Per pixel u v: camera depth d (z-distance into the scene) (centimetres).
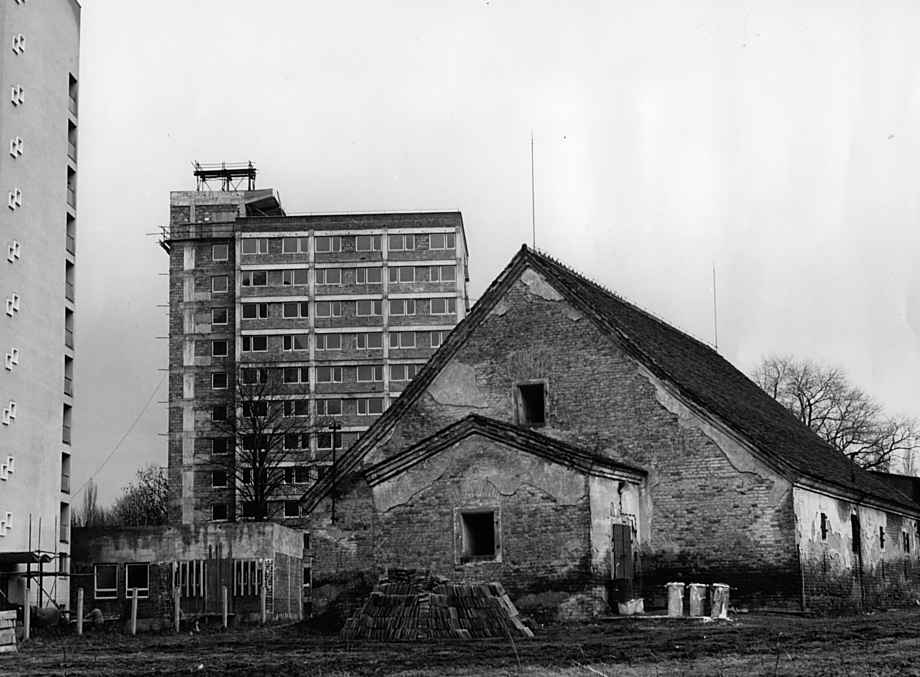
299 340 10869
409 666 2019
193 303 11062
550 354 3634
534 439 3184
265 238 10994
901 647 2223
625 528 3322
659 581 3403
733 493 3366
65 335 5881
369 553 3712
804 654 2105
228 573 5119
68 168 5950
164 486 11681
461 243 10969
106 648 2825
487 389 3697
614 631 2795
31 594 4928
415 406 3778
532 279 3691
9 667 2258
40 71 5416
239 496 10312
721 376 4478
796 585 3275
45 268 5397
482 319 3744
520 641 2545
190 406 10919
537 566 3141
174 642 3030
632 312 4238
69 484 5881
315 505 3800
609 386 3547
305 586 10175
